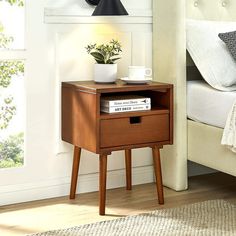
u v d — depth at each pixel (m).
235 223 3.87
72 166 4.29
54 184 4.30
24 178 4.21
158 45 4.46
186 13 4.51
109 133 3.96
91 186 4.41
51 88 4.23
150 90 4.30
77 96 4.07
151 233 3.75
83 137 4.05
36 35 4.15
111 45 4.37
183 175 4.43
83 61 4.30
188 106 4.38
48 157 4.27
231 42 4.24
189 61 4.54
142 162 4.59
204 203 4.15
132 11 4.43
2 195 4.15
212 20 4.61
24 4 4.11
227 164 4.12
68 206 4.15
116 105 4.00
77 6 4.25
